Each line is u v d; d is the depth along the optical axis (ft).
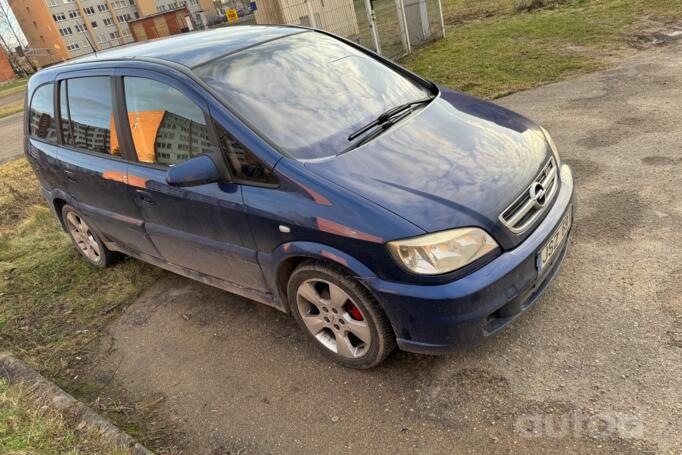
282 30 12.82
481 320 8.05
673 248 10.71
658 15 31.27
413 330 8.35
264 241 9.55
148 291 14.37
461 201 8.21
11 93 102.06
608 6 36.32
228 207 9.75
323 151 9.36
